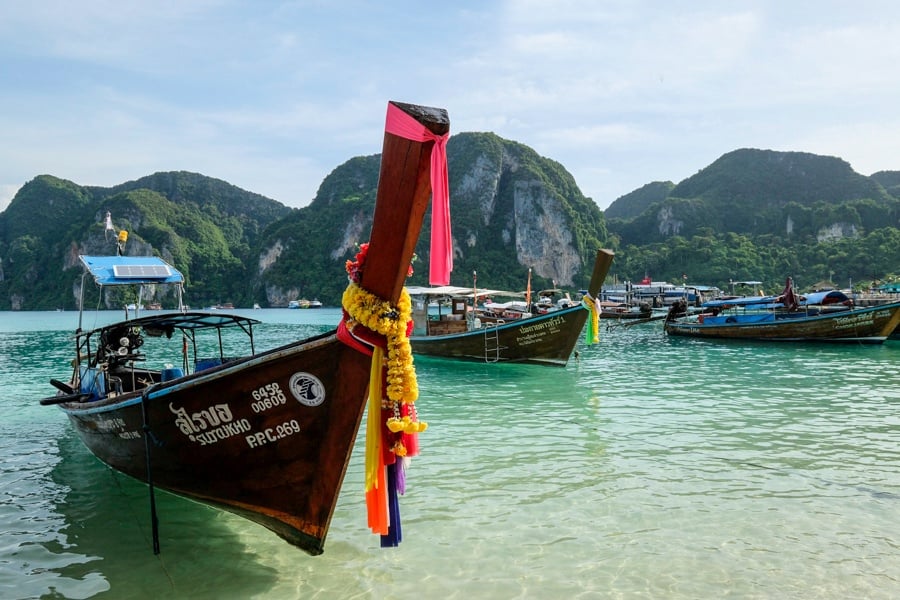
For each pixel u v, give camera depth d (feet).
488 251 533.96
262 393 16.98
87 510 23.80
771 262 444.55
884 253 383.04
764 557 18.47
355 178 618.44
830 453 29.25
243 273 549.95
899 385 49.75
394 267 14.35
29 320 232.94
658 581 17.07
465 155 583.17
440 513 22.38
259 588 17.10
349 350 15.71
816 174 610.65
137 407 20.06
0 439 36.01
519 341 64.85
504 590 16.70
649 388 50.34
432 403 44.60
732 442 31.50
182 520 22.67
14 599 16.65
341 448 16.88
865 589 16.53
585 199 611.06
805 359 70.33
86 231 419.13
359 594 16.63
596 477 26.16
